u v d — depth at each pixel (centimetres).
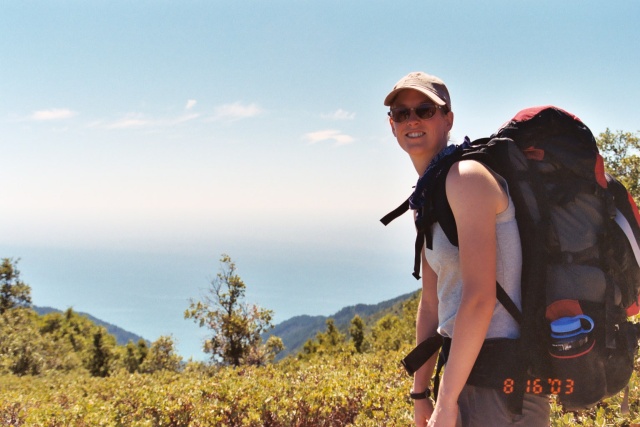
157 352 3881
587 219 190
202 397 692
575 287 186
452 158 199
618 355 191
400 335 3136
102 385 1102
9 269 6750
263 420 613
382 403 575
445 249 201
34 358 3984
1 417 823
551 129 193
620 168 2328
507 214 192
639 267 199
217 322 2923
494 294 185
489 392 193
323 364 1066
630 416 331
